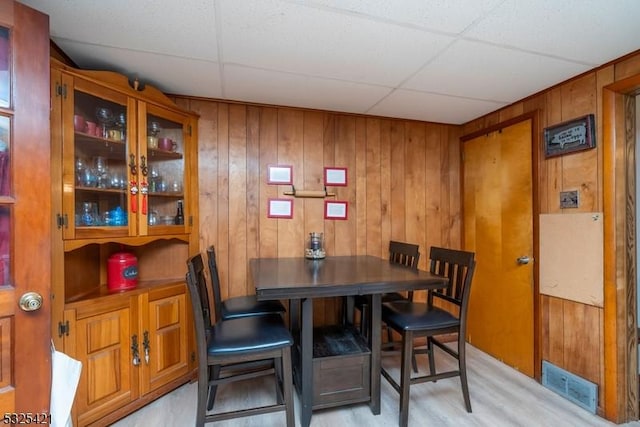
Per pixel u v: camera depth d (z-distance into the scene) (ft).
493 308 8.48
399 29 4.83
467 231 9.44
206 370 4.76
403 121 9.25
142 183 6.15
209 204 7.72
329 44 5.28
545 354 7.06
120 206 5.99
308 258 7.93
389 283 5.32
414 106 8.18
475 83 6.79
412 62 5.88
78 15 4.52
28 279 3.84
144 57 5.74
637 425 5.70
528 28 4.78
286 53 5.58
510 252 7.98
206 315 5.37
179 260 7.29
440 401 6.42
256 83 6.84
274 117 8.19
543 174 7.16
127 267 6.26
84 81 5.28
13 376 3.76
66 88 5.03
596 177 6.08
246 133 7.98
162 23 4.72
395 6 4.29
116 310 5.73
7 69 3.76
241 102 7.89
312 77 6.52
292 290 4.91
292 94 7.43
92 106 5.65
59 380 4.24
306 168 8.40
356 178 8.79
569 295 6.53
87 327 5.32
